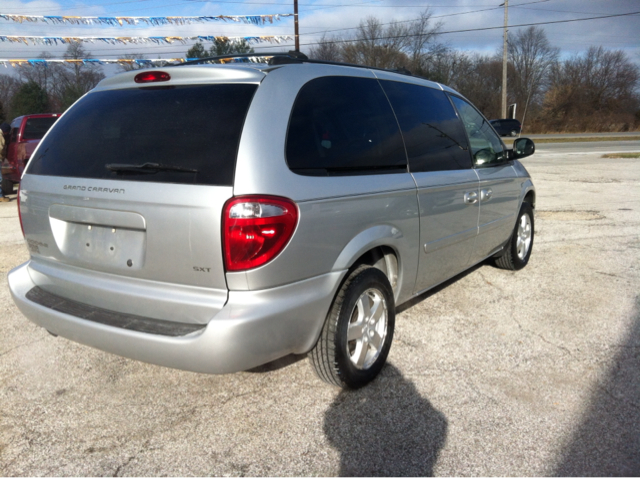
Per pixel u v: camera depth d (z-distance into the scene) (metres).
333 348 2.75
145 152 2.52
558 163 17.62
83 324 2.58
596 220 7.90
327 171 2.65
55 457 2.46
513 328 3.90
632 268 5.41
